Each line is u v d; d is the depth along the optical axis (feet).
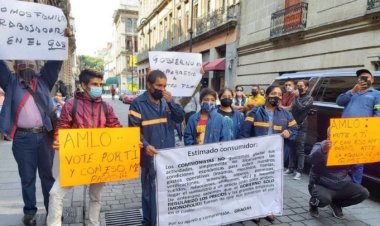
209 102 13.60
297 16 42.78
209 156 11.61
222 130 13.10
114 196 16.25
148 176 11.73
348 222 13.64
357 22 33.09
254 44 54.60
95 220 11.55
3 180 17.72
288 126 14.06
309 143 21.39
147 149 10.87
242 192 12.42
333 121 12.67
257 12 54.29
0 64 11.35
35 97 11.80
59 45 11.71
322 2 38.86
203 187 11.64
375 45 31.12
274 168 12.95
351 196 13.55
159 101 11.80
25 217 12.12
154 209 11.39
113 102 124.47
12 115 11.58
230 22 62.03
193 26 90.63
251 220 13.53
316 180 13.76
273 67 49.60
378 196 17.20
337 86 20.34
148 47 159.63
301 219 13.79
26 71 11.73
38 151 11.98
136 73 195.11
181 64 15.19
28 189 11.97
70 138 10.04
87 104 11.13
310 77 23.09
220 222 12.09
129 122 11.48
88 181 10.41
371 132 13.20
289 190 17.63
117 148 10.59
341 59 35.60
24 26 11.15
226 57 66.18
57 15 11.58
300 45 43.01
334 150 12.78
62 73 116.16
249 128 13.76
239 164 12.20
